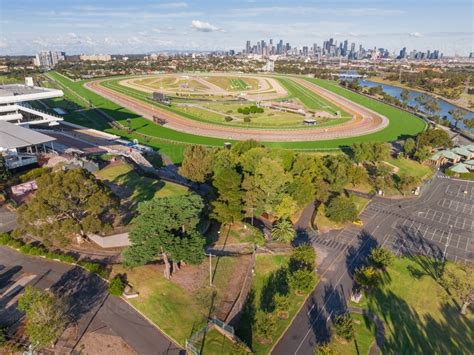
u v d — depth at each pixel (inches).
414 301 2972.4
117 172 4845.0
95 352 2215.8
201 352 2287.2
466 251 3752.5
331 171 4633.4
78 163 4753.9
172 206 2768.2
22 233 2970.0
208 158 4389.8
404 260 3538.4
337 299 2960.1
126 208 3838.6
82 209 3014.3
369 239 3909.9
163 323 2475.4
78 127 7470.5
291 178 4087.1
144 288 2741.1
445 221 4402.1
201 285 2864.2
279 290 3016.7
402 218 4434.1
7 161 4682.6
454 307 2923.2
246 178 3826.3
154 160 5915.4
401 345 2524.6
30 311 2171.5
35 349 2171.5
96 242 3292.3
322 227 4094.5
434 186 5472.4
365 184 5334.6
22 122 6195.9
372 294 3034.0
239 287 2945.4
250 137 7450.8
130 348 2267.5
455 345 2541.8
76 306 2561.5
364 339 2559.1
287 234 3570.4
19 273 2869.1
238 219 3627.0
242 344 2256.4
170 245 2647.6
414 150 6653.5
